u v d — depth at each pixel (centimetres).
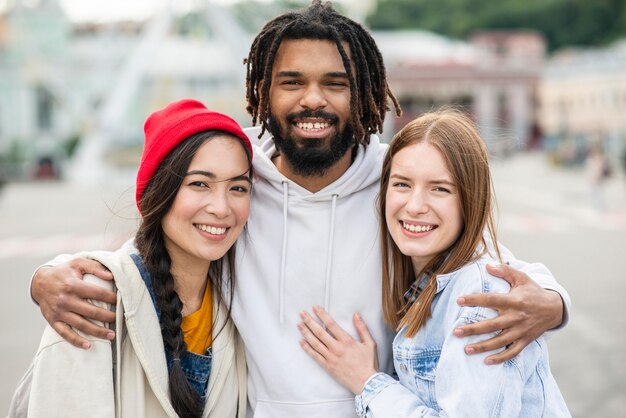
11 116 4591
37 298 188
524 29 7306
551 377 197
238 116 3934
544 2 7281
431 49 6138
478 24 7450
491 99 5491
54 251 1206
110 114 3488
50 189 2969
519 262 213
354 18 221
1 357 570
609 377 502
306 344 210
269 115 215
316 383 209
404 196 198
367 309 216
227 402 210
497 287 186
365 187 225
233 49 3750
